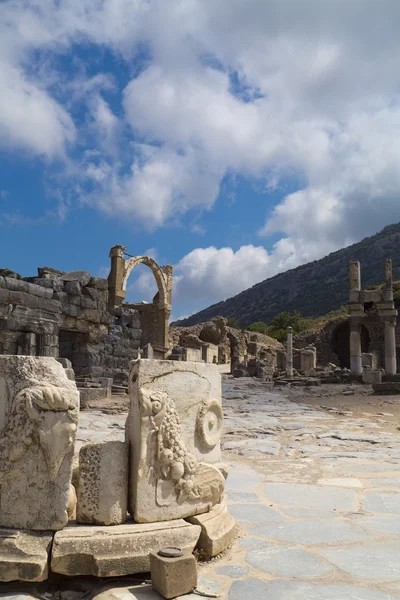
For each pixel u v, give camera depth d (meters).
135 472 4.15
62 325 20.42
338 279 138.62
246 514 5.46
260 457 8.81
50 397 3.85
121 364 23.94
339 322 50.03
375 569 4.04
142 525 4.04
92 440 9.70
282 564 4.12
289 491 6.45
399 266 119.00
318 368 41.53
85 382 19.08
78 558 3.73
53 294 19.97
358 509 5.68
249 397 21.66
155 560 3.65
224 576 3.90
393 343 27.58
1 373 4.00
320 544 4.59
